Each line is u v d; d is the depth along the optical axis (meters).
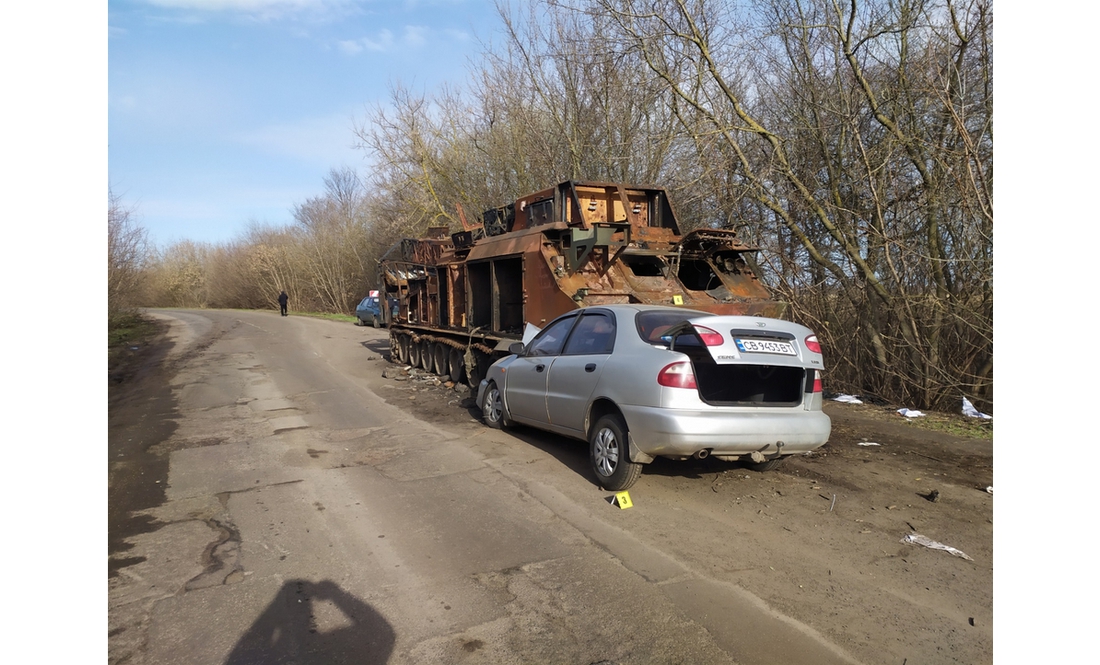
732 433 4.95
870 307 9.88
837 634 3.31
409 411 9.39
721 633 3.31
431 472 6.20
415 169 23.77
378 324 27.69
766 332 5.05
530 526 4.78
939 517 5.00
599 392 5.66
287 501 5.38
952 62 8.25
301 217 52.06
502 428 8.05
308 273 49.84
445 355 12.59
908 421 8.52
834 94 10.34
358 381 12.56
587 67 16.05
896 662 3.07
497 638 3.27
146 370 14.54
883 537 4.61
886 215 9.68
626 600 3.65
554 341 6.89
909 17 9.25
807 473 6.17
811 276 10.76
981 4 8.12
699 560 4.19
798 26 10.03
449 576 3.96
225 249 67.56
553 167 17.75
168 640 3.25
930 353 9.20
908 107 9.14
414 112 23.25
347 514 5.06
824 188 10.68
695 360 5.61
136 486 5.86
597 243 8.29
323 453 6.98
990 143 8.30
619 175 16.08
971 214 8.02
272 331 26.09
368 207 37.88
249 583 3.88
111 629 3.34
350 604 3.62
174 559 4.23
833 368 10.58
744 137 12.08
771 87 11.80
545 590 3.77
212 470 6.35
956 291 8.88
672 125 15.12
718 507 5.20
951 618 3.48
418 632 3.32
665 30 11.95
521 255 9.48
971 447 7.16
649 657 3.09
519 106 18.83
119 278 26.25
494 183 21.84
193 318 36.66
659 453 5.10
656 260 9.43
